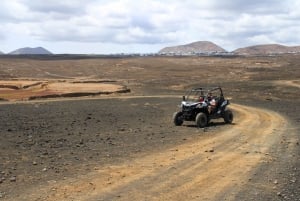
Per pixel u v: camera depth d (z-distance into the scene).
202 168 11.88
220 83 74.62
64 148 15.00
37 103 37.94
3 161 12.48
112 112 30.41
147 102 40.75
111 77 103.69
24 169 11.49
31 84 60.62
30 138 17.23
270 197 9.21
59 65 154.25
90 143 16.23
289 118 26.72
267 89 59.09
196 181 10.43
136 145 15.89
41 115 27.47
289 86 63.03
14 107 33.50
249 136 18.50
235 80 85.56
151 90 61.00
